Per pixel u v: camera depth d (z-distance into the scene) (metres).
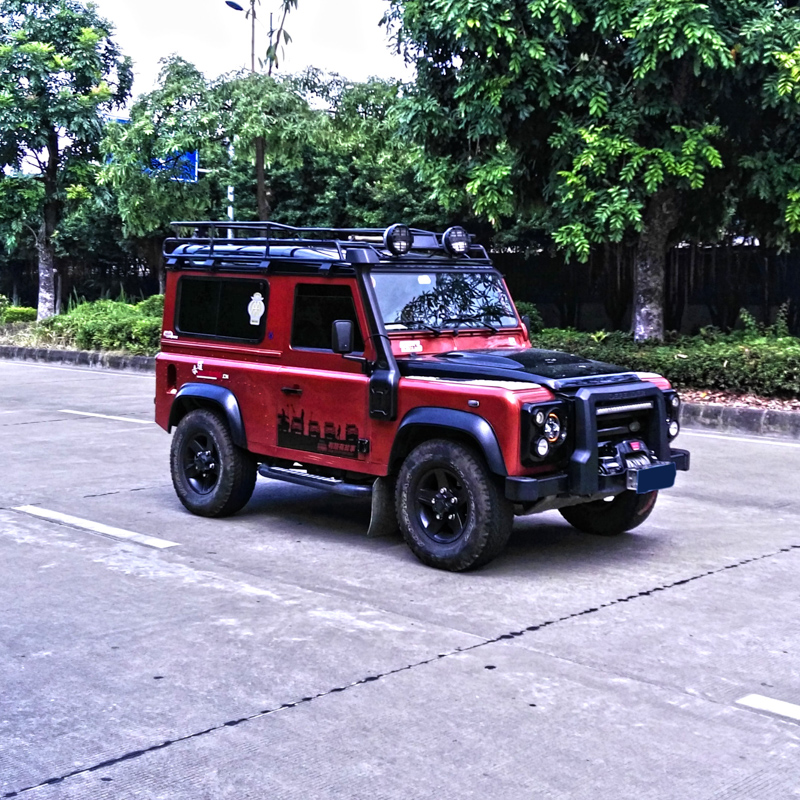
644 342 14.66
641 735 4.00
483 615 5.48
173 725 4.09
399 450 6.57
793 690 4.48
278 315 7.29
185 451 7.92
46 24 24.62
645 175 13.05
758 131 14.05
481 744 3.92
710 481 9.22
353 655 4.86
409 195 21.36
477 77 13.25
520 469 5.95
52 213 25.81
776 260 17.80
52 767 3.74
